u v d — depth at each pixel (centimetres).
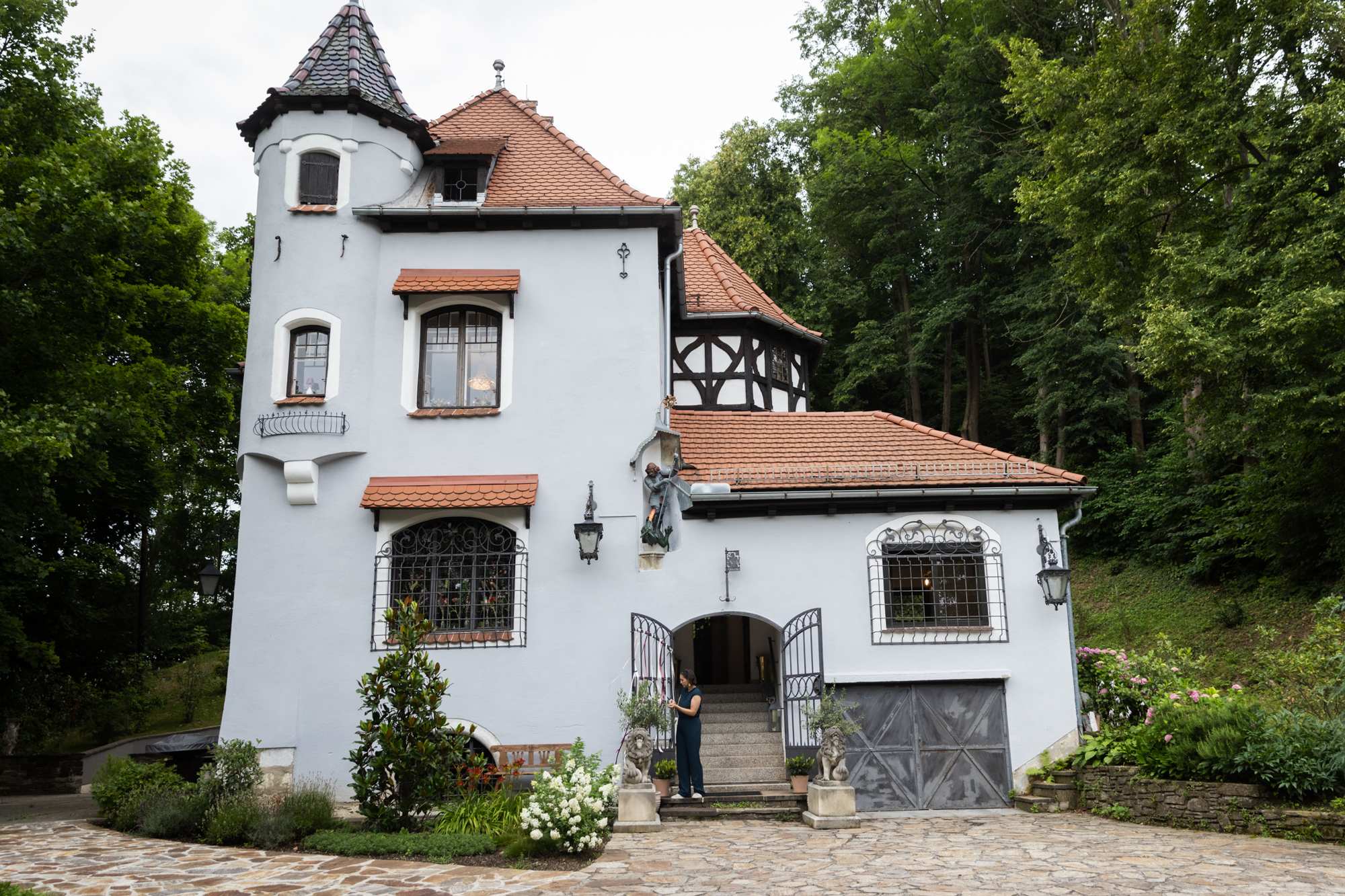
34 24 1612
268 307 1266
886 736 1180
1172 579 2027
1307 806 909
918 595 1232
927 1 2988
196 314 1869
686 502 1212
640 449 1235
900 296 3167
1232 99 1597
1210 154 1606
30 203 1275
